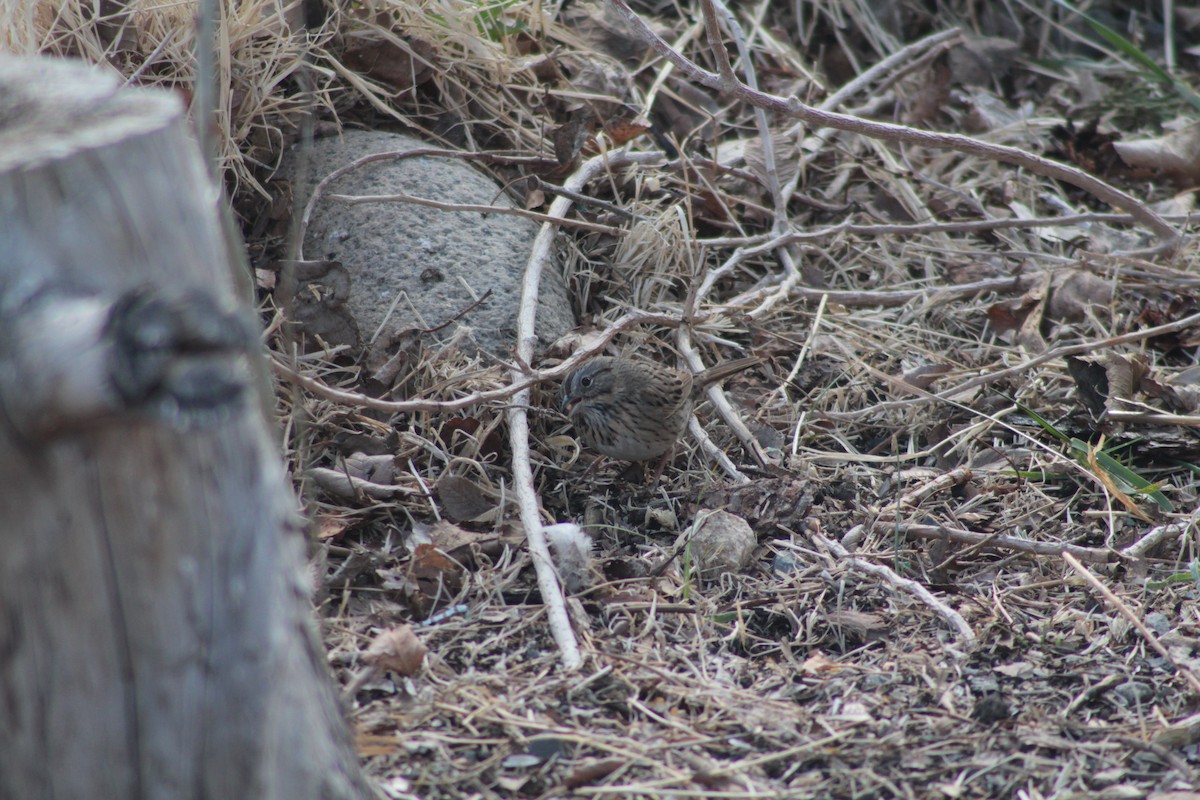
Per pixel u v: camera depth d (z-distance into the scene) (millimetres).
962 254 13008
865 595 8055
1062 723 6566
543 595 7441
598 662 6980
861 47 16438
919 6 17469
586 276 11156
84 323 3238
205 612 3902
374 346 9797
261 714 4086
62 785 4027
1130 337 10648
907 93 15711
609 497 9305
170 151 3816
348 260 10320
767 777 6062
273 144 10914
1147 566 8422
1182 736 6355
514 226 10891
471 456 9125
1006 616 7719
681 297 11477
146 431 3646
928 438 10242
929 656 7293
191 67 10070
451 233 10531
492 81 12328
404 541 8266
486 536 8273
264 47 10719
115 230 3627
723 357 11055
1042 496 9406
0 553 3746
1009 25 17688
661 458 9586
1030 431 10344
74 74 4355
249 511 3953
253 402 3984
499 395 8805
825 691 6898
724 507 9023
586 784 5953
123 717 3945
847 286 12453
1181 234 12320
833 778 6055
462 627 7375
